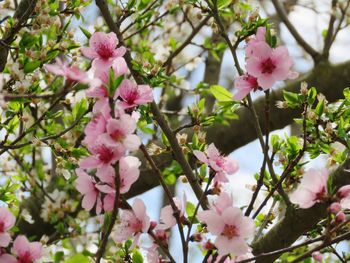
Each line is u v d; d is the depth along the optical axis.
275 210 1.15
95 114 0.89
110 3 1.41
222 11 1.41
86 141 0.88
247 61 0.92
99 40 0.94
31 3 1.14
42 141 1.13
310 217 1.09
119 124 0.87
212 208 0.92
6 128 1.14
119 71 0.93
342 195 0.90
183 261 0.92
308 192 0.91
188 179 1.07
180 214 0.94
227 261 0.95
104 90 0.89
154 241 0.95
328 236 0.89
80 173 0.93
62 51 1.17
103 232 0.93
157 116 1.08
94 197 0.93
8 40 1.15
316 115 1.10
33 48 1.20
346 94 1.15
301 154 1.01
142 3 1.35
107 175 0.90
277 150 1.12
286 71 0.92
